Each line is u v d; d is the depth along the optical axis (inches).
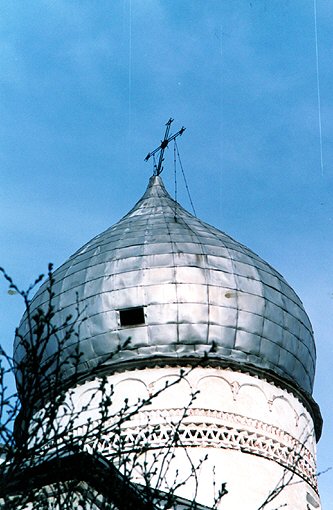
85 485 612.7
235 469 927.7
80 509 615.2
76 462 560.1
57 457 531.5
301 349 1050.1
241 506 909.2
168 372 969.5
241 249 1065.5
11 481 501.0
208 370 978.1
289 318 1043.3
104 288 1005.2
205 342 988.6
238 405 967.0
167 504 565.3
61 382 515.8
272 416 981.8
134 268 1011.9
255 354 1007.0
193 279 1006.4
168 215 1104.2
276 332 1025.5
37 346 501.4
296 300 1067.9
